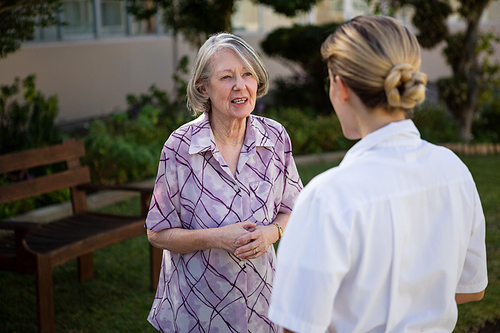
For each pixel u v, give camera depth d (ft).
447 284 3.79
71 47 29.58
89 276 11.82
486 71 25.95
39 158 11.08
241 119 6.15
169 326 6.27
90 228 10.59
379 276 3.53
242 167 6.05
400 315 3.70
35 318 9.97
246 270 5.99
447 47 26.84
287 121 25.04
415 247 3.68
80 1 30.45
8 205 15.06
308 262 3.43
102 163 18.16
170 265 6.29
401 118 3.76
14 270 8.75
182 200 6.03
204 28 24.17
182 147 6.00
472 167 22.13
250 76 5.93
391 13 24.98
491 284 11.27
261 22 44.32
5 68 25.76
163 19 25.25
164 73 37.04
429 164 3.76
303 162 22.68
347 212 3.43
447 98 26.84
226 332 5.98
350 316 3.61
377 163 3.62
